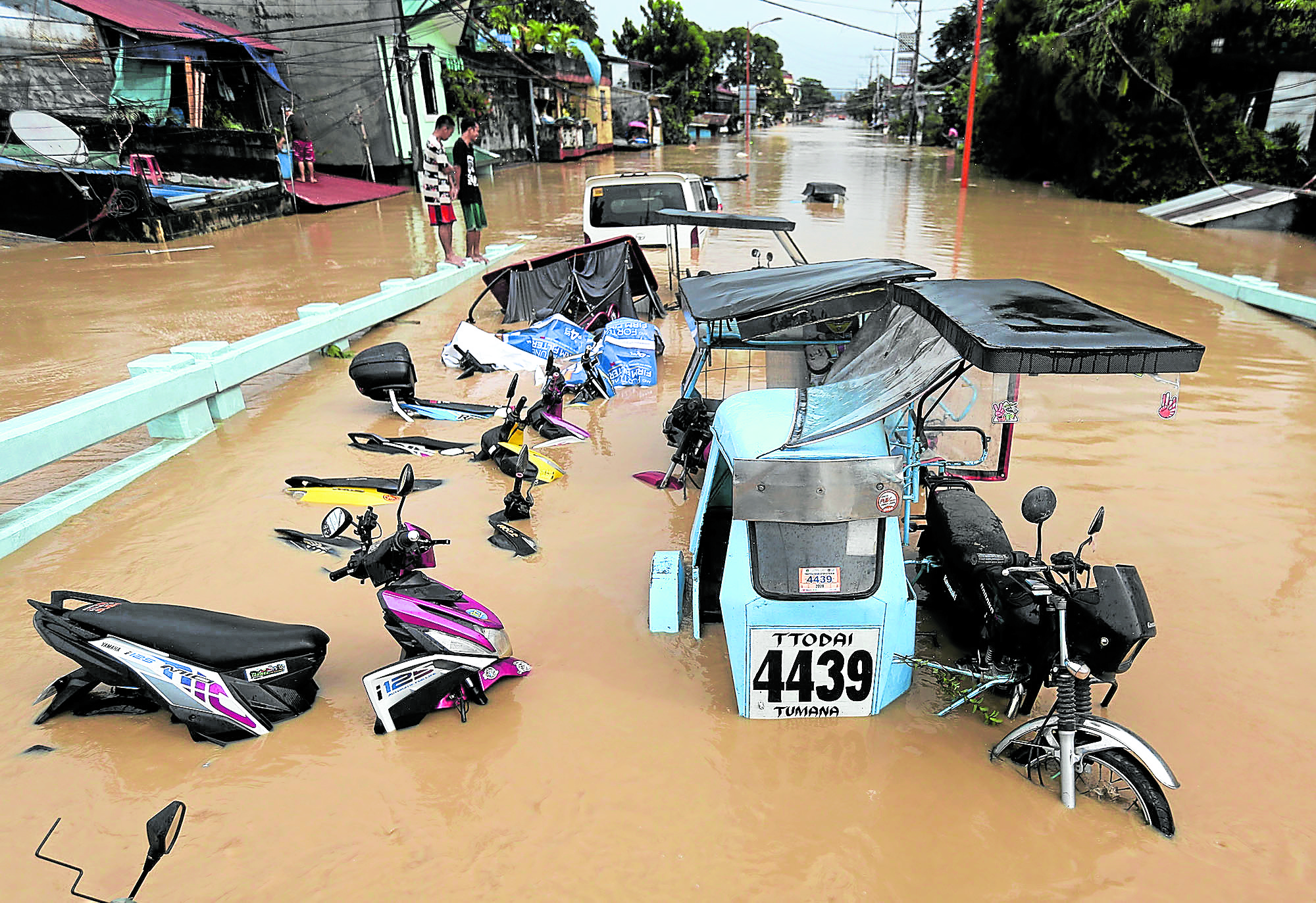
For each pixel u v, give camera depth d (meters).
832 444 4.00
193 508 5.98
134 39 18.92
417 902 2.97
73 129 17.00
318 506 6.01
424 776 3.58
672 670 4.30
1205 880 3.07
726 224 9.09
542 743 3.78
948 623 4.65
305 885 3.04
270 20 24.77
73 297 11.91
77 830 3.27
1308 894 3.01
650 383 8.80
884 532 3.95
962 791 3.51
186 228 17.33
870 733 3.87
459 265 13.71
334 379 9.05
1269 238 18.94
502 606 4.81
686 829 3.30
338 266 14.55
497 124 36.78
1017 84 34.06
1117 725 3.41
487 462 6.82
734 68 111.62
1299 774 3.58
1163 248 17.34
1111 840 3.26
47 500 5.91
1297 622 4.62
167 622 3.86
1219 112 24.94
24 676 4.21
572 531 5.68
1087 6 28.19
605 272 10.57
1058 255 16.19
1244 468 6.61
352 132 26.17
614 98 56.41
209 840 3.23
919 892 3.03
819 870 3.12
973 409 5.04
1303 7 23.14
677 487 6.39
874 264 5.86
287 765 3.65
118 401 6.34
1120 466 6.66
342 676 4.24
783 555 3.90
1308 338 10.41
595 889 3.03
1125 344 3.25
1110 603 3.44
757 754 3.72
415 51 27.38
